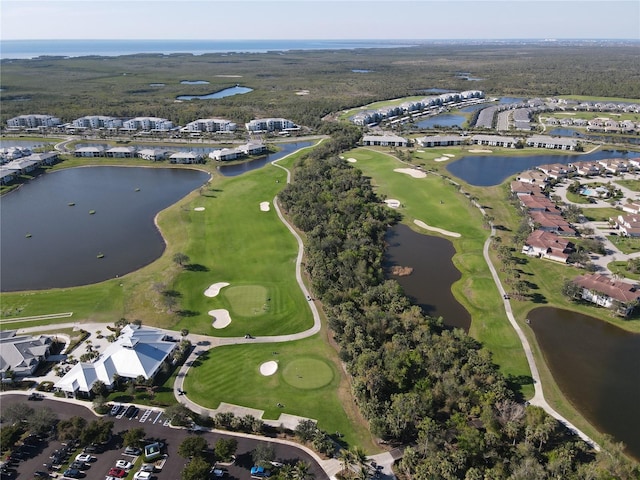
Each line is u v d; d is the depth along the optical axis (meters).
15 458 62.28
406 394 69.62
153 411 70.75
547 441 64.19
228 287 107.12
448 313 98.00
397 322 87.81
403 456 60.91
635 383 78.31
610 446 62.34
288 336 89.44
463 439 61.44
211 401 73.00
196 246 126.75
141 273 112.81
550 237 125.12
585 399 74.25
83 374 75.12
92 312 96.69
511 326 93.12
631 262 114.31
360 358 76.38
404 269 115.81
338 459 61.91
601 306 99.81
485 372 75.31
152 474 59.78
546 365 82.12
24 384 75.94
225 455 59.94
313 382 77.06
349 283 103.81
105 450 63.56
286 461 61.81
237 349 85.56
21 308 97.94
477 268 116.38
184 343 84.62
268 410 71.12
